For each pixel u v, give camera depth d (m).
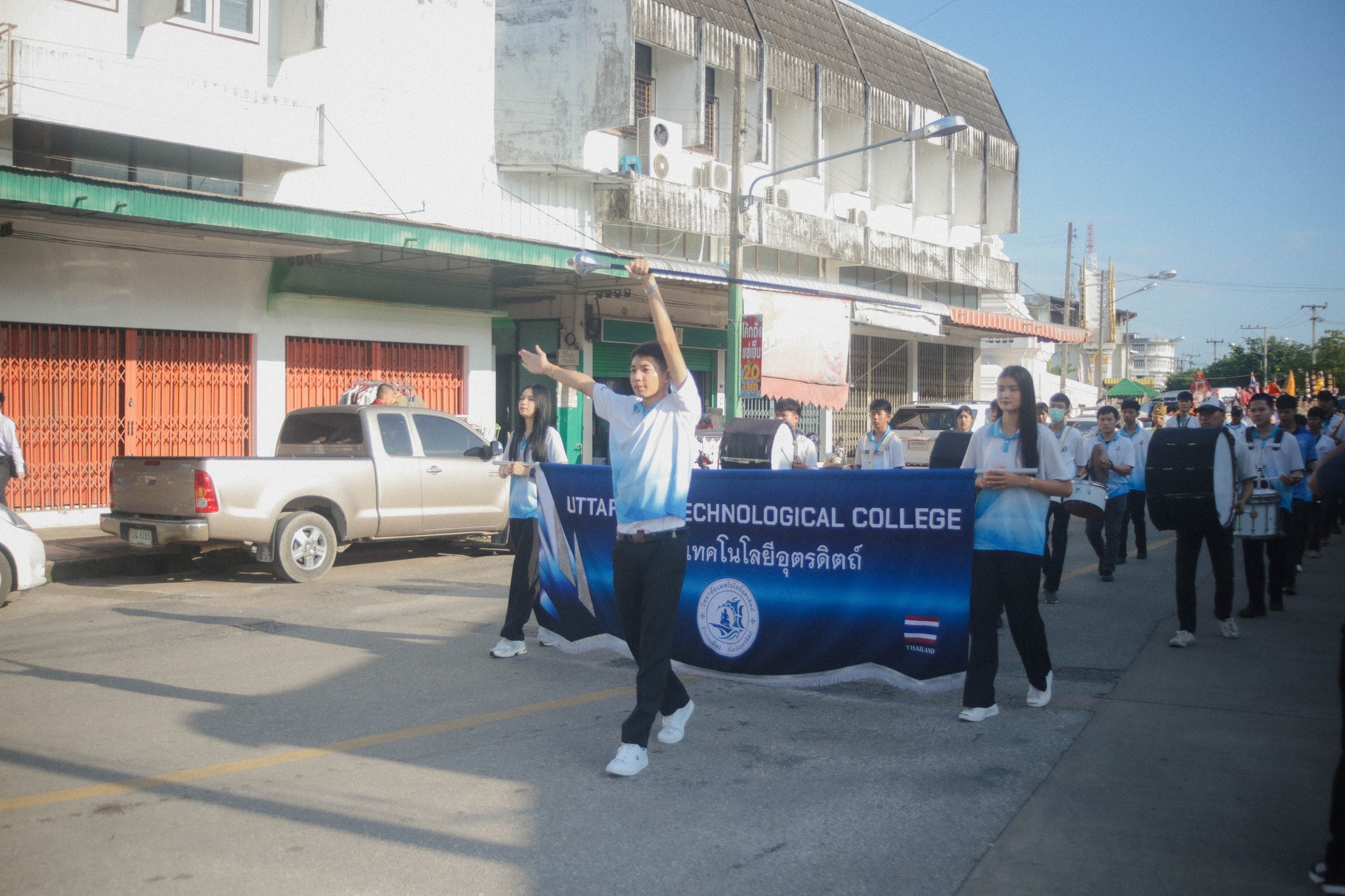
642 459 4.84
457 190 17.47
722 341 23.86
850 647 6.02
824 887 3.70
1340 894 3.58
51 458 13.57
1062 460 5.63
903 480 5.84
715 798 4.56
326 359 16.47
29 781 4.77
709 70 21.91
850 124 25.17
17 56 11.81
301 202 15.43
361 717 5.80
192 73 14.10
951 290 30.34
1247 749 5.18
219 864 3.88
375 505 11.54
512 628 7.21
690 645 6.46
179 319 14.60
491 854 3.97
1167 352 125.75
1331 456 3.89
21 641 7.87
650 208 19.22
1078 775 4.81
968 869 3.84
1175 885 3.70
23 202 11.23
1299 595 10.01
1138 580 10.89
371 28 16.17
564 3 18.94
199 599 9.85
